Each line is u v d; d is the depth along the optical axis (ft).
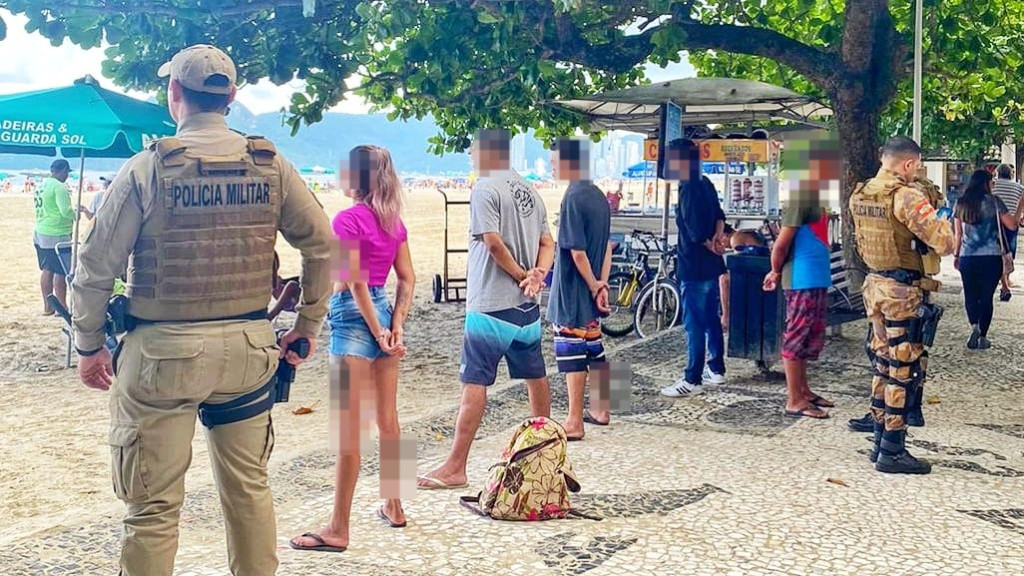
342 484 15.21
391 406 16.06
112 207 10.83
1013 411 25.41
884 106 38.24
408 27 32.71
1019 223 45.93
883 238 19.45
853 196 20.03
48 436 25.02
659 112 40.04
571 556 15.19
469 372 18.40
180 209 10.94
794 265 24.38
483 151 18.03
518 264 18.24
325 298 12.34
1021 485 19.01
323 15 33.19
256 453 11.93
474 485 18.70
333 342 15.24
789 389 24.90
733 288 28.84
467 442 18.52
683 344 35.58
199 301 11.12
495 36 34.04
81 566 14.64
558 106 42.83
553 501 16.83
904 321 19.47
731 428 23.56
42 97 31.99
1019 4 43.29
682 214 26.94
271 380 12.02
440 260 74.18
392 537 15.89
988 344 35.01
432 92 37.55
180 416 11.18
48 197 43.86
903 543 15.81
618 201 61.98
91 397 29.78
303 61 33.17
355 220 14.92
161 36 31.19
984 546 15.71
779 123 54.19
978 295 34.50
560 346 22.25
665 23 36.73
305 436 24.14
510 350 18.88
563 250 21.94
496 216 17.83
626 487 18.70
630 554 15.28
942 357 33.22
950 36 38.04
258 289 11.65
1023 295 51.52
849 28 36.32
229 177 11.26
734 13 43.19
